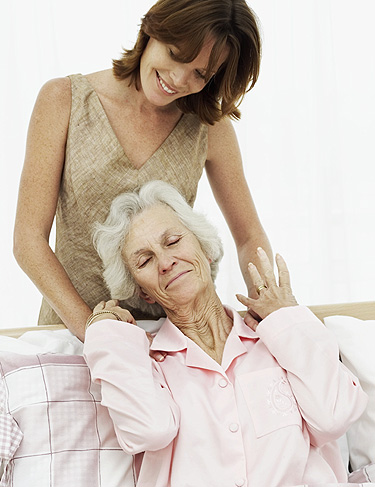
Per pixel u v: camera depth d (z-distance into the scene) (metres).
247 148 3.07
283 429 1.61
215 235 1.84
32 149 1.80
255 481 1.57
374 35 3.16
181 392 1.67
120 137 1.86
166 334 1.79
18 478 1.62
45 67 2.85
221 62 1.71
